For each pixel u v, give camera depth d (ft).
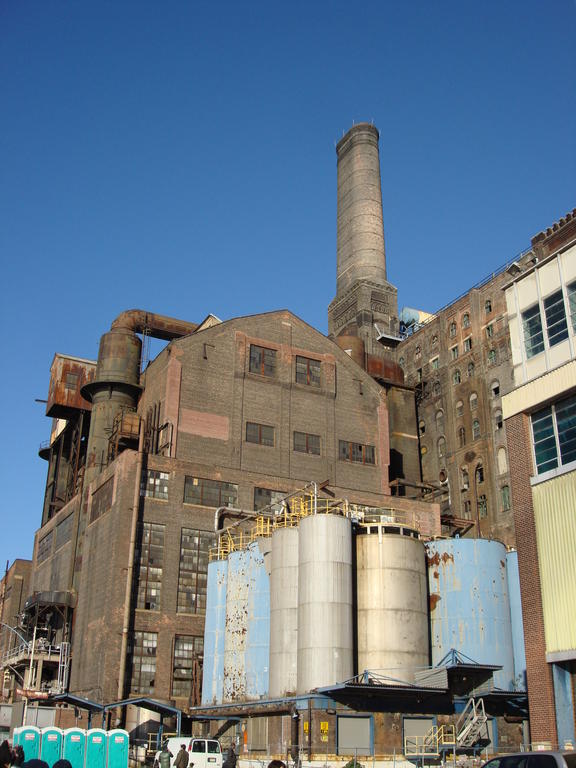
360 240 351.05
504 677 154.10
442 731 141.28
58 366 266.77
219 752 126.62
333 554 143.43
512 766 64.08
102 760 116.37
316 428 240.32
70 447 277.44
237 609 164.86
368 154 368.48
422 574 154.40
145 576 189.98
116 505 194.70
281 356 242.37
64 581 228.84
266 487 215.31
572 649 96.89
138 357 242.37
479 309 290.56
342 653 137.28
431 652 157.58
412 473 278.26
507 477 259.39
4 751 61.21
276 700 139.85
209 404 224.53
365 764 130.72
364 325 329.11
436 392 302.04
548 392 107.14
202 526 201.36
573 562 99.55
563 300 108.58
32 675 202.80
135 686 178.91
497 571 162.71
